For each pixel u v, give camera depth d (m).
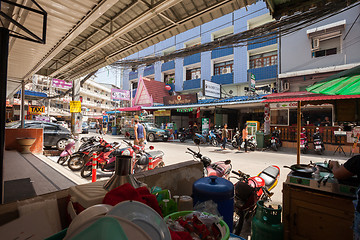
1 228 0.97
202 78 19.86
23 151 7.08
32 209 1.09
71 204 1.12
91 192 1.18
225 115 16.16
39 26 4.00
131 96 25.77
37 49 5.19
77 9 3.42
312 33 11.83
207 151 10.34
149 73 25.78
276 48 15.47
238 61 17.12
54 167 5.23
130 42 5.12
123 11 3.93
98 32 4.94
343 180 1.90
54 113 30.75
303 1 2.85
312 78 11.79
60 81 11.29
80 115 9.55
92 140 6.21
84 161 5.99
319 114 11.25
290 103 10.83
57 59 7.07
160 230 0.80
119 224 0.60
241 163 7.14
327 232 1.87
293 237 2.04
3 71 2.49
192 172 2.40
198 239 0.97
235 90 17.72
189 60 21.14
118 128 22.52
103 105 50.25
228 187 1.71
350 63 10.55
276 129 11.42
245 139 10.13
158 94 22.22
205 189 1.67
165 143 14.13
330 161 2.45
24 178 4.13
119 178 1.24
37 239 1.05
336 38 11.33
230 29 18.31
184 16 3.81
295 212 2.04
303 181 2.03
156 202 1.09
